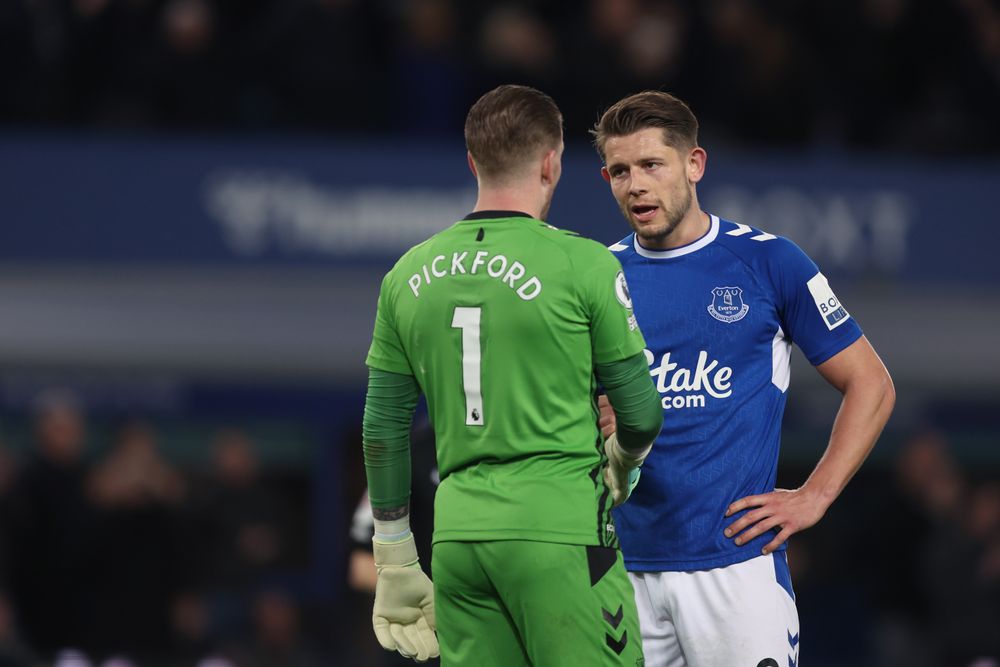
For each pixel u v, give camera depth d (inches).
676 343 577.0
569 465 499.8
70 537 1289.4
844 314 575.8
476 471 504.7
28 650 1240.8
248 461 1369.3
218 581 1337.4
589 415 506.9
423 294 506.0
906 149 1476.4
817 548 1473.9
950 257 1391.5
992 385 1405.0
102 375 1330.0
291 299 1326.3
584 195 1346.0
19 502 1285.7
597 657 497.7
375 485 533.0
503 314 494.3
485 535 496.7
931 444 1407.5
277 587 1424.7
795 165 1374.3
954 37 1501.0
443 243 509.0
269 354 1321.4
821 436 1449.3
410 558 540.7
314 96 1411.2
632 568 583.5
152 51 1391.5
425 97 1440.7
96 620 1291.8
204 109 1398.9
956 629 1352.1
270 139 1405.0
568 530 494.6
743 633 568.1
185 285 1314.0
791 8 1498.5
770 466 581.6
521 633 506.6
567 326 494.0
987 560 1360.7
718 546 572.1
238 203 1318.9
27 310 1291.8
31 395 1352.1
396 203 1334.9
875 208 1381.6
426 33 1449.3
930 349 1382.9
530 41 1428.4
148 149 1305.4
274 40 1408.7
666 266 583.5
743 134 1450.5
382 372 524.1
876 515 1437.0
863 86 1505.9
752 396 575.8
